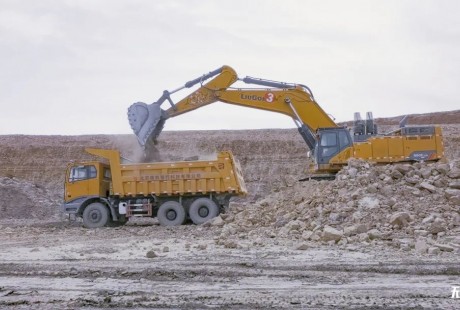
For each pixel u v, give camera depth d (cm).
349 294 910
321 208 1789
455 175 1870
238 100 2600
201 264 1234
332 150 2445
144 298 907
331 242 1509
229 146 5812
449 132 5981
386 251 1370
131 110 2573
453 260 1220
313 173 2534
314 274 1095
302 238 1602
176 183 2469
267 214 2019
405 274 1079
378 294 909
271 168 5512
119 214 2511
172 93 2608
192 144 5884
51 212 3872
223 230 1894
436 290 931
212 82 2609
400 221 1581
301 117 2580
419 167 1959
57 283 1056
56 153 6019
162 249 1535
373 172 1909
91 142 6184
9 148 6056
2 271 1199
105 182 2561
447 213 1656
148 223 2695
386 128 5425
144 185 2475
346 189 1852
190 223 2561
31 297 934
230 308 837
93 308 855
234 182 2459
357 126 2558
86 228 2447
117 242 1809
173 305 860
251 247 1504
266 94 2598
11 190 3919
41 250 1603
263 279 1054
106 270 1178
